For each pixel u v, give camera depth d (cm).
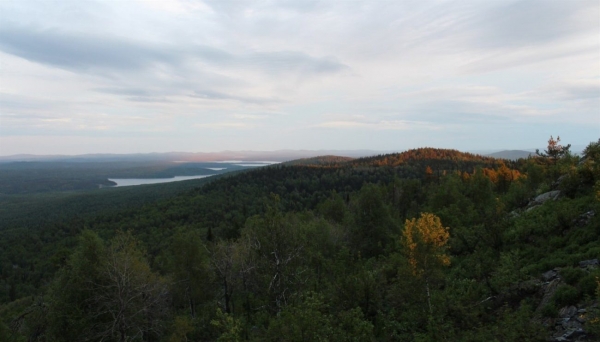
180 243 2645
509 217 2331
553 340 998
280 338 1155
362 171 12069
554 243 1662
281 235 2042
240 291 2705
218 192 10256
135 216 8444
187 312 2825
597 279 1071
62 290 1767
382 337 1478
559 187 2375
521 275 1450
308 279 2128
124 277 1797
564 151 3334
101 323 1764
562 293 1144
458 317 1357
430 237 1780
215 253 2547
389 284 1934
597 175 1991
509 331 1062
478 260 1756
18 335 1731
